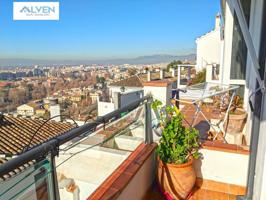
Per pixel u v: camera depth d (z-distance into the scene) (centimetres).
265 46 210
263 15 208
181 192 249
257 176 233
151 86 309
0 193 106
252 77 338
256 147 233
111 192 192
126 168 232
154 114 293
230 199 267
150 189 273
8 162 103
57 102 725
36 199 125
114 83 1443
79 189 173
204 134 352
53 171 135
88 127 165
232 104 421
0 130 845
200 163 294
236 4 184
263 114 220
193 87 431
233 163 282
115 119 208
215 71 844
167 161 252
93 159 184
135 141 263
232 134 371
